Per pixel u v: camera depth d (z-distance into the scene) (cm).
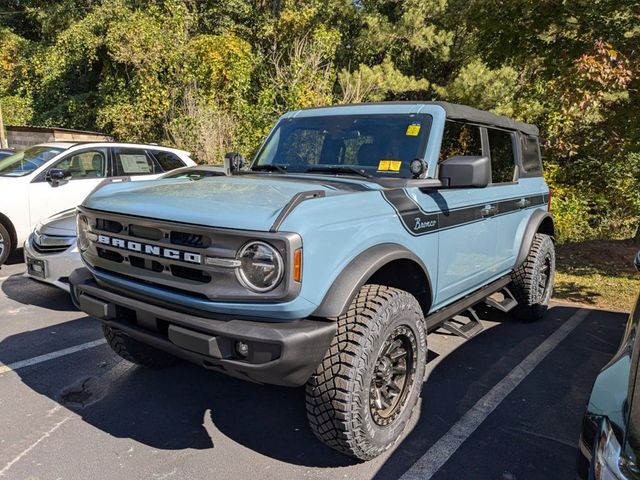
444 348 468
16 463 288
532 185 525
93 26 1719
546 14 736
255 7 2030
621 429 194
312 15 1622
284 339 236
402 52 1630
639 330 248
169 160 913
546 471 290
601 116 874
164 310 268
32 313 543
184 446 309
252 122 1506
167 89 1559
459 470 289
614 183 1326
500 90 1306
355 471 287
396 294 288
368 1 1666
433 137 357
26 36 2423
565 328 527
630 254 873
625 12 698
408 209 314
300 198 257
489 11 797
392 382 303
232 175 395
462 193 380
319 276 249
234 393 378
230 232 242
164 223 263
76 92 1975
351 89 1469
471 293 430
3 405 353
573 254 894
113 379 396
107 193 334
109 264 300
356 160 369
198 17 1906
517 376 410
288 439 319
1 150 983
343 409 264
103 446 307
